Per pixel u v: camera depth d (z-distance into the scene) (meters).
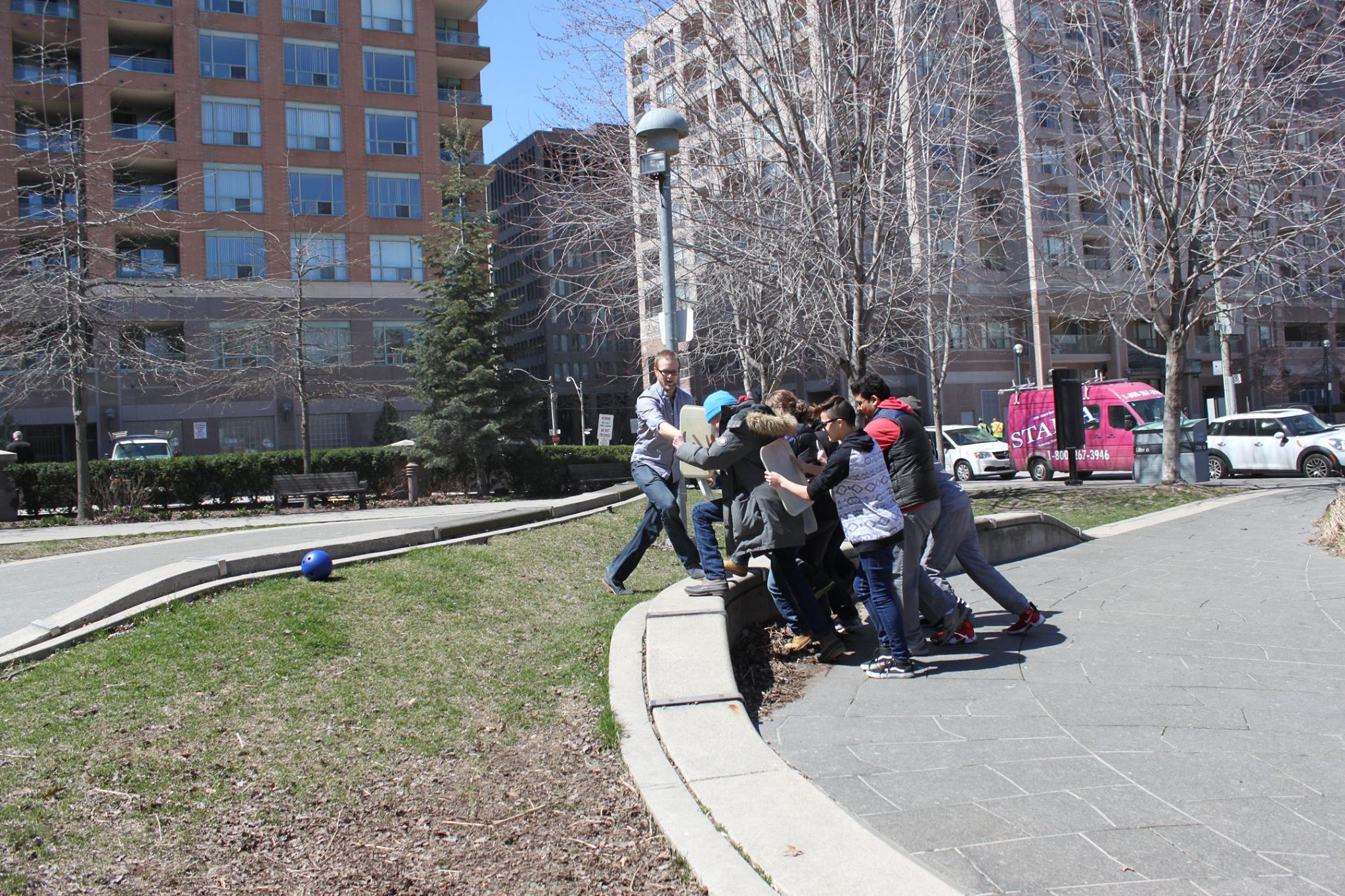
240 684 5.15
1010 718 5.29
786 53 14.79
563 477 28.47
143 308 38.69
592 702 5.23
